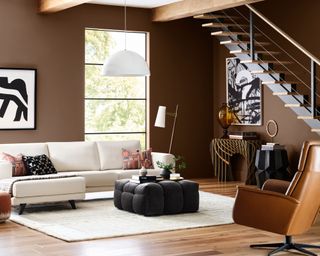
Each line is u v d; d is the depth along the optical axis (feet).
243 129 38.47
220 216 24.73
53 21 34.99
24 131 34.22
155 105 38.42
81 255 18.12
